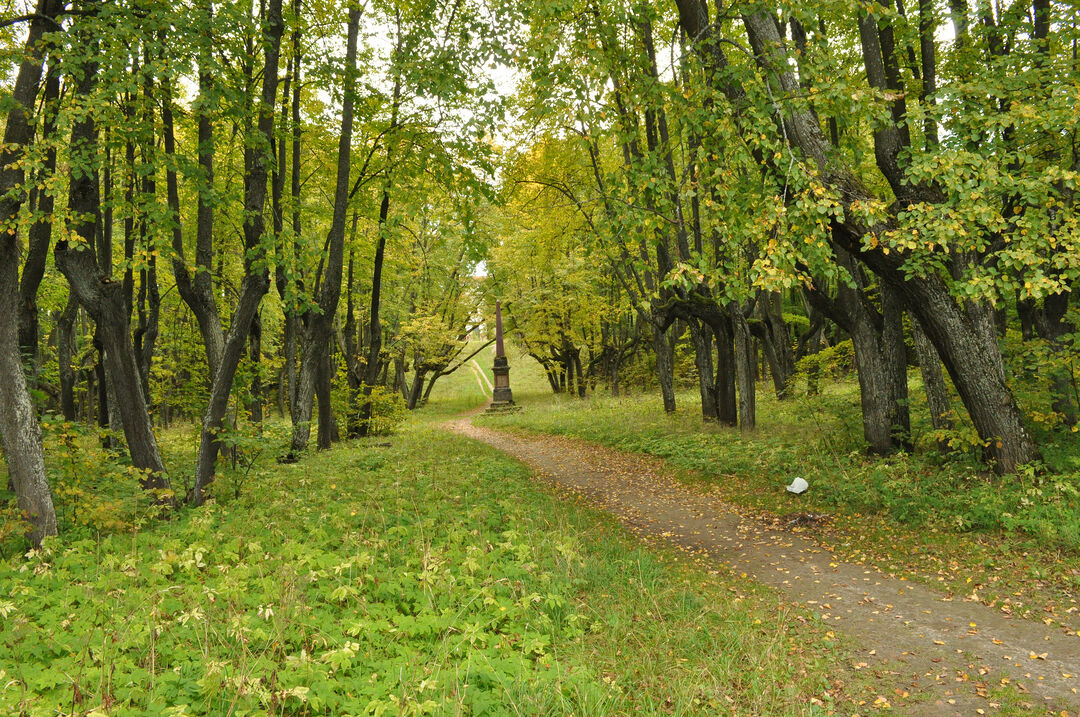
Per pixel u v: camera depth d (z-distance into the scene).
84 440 7.71
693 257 7.18
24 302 9.05
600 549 7.63
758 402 20.34
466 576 5.90
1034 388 9.63
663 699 4.23
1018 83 7.67
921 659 4.91
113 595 4.95
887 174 8.99
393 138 15.07
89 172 7.34
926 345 9.92
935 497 8.35
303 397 15.39
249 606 4.88
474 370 61.91
